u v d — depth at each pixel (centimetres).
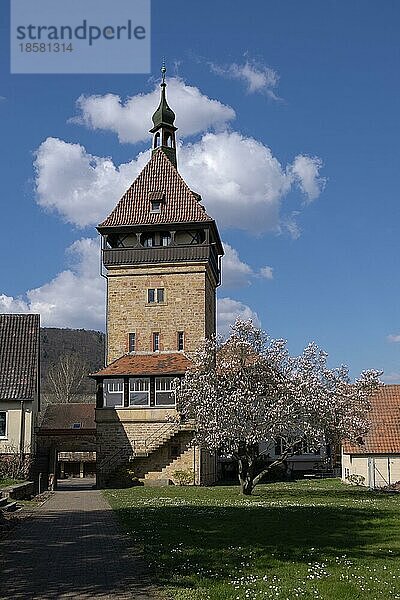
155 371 4841
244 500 3403
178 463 4716
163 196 5434
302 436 3872
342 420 4100
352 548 1727
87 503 3123
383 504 3122
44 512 2641
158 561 1488
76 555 1586
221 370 4075
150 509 2719
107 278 5347
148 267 5306
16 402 4825
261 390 3891
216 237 5706
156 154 5697
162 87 6166
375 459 4856
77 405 7506
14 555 1594
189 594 1181
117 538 1855
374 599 1166
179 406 4169
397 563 1512
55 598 1173
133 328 5284
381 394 5312
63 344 12594
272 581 1288
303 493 3931
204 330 5203
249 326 4094
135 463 4734
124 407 4809
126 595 1191
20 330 5244
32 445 4822
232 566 1438
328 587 1243
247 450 3850
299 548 1706
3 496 3067
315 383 4000
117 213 5431
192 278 5256
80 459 7125
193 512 2577
